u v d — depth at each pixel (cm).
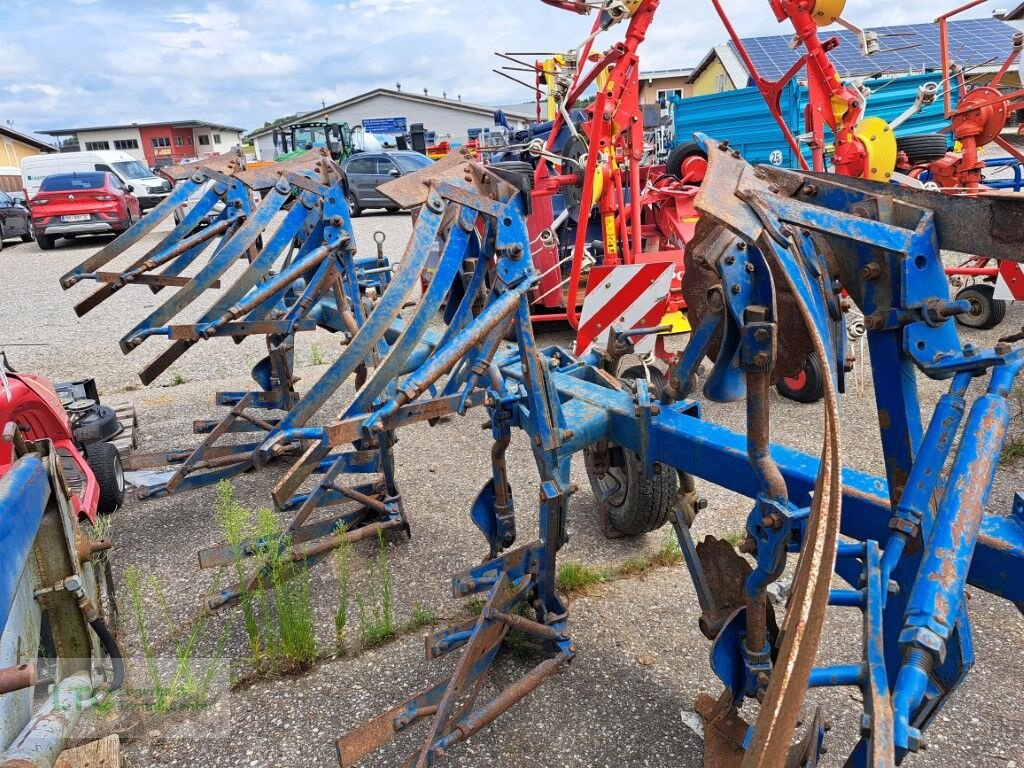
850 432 488
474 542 383
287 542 335
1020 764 229
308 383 655
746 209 167
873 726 115
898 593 170
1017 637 286
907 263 176
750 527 203
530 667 286
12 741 188
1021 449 425
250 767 247
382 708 270
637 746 245
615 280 476
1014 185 719
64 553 231
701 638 297
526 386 269
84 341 860
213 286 391
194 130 7912
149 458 461
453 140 4050
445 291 270
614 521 363
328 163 406
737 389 222
